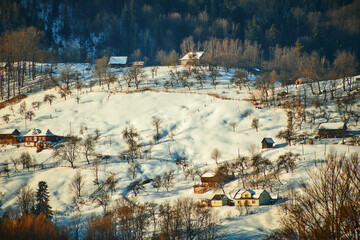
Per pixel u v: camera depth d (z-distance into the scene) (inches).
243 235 3051.2
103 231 3122.5
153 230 3440.0
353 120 6402.6
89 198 4714.6
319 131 5925.2
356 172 802.8
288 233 893.8
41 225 2947.8
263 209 3740.2
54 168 5703.7
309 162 4648.1
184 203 3590.1
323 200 832.3
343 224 784.9
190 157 6200.8
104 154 6333.7
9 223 2834.6
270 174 4662.9
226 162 5590.6
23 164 5777.6
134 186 4761.3
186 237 3144.7
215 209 3976.4
